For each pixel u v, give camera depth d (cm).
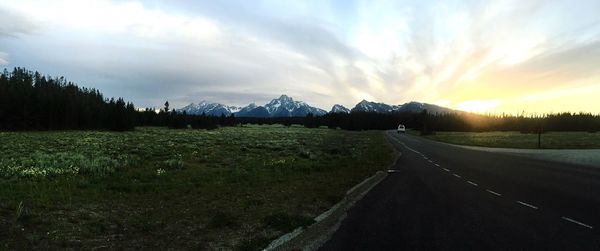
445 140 7769
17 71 14200
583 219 1041
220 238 852
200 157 2733
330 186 1588
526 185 1736
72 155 2512
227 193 1341
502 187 1675
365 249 791
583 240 834
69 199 1111
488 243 813
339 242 846
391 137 8612
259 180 1656
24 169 1722
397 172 2288
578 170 2417
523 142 6781
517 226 962
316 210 1166
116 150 3188
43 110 9406
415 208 1212
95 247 754
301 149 3638
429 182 1850
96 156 2566
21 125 8862
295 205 1212
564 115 16100
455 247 789
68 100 10625
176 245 793
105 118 10350
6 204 973
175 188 1389
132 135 6869
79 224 880
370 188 1659
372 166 2464
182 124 13050
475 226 966
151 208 1089
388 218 1072
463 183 1809
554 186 1703
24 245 722
